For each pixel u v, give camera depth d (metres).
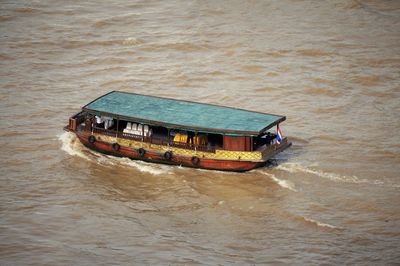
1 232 152.88
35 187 173.12
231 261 144.00
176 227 157.62
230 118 183.50
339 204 165.75
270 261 144.00
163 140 185.50
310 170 181.50
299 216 160.75
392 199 167.25
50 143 196.12
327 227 156.25
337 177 178.00
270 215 162.00
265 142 186.25
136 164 185.62
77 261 143.50
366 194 169.75
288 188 173.12
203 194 171.62
